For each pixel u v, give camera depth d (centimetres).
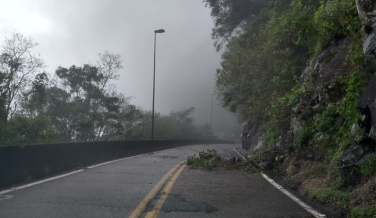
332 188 855
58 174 1174
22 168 1031
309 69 1352
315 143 1116
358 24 1036
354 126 859
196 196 869
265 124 2033
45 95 2670
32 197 808
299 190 974
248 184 1060
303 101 1286
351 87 896
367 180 774
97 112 3591
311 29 1389
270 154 1448
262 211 732
